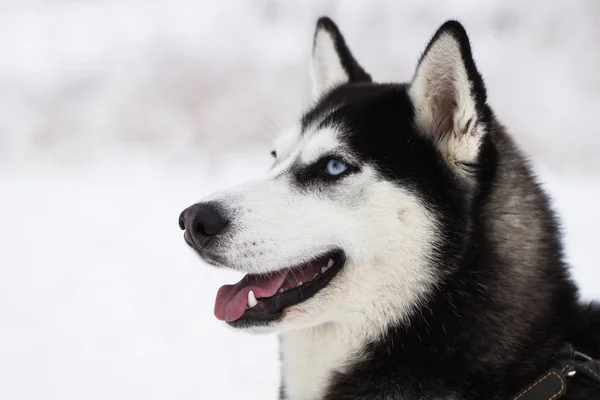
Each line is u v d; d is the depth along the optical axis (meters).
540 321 2.26
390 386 2.29
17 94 13.30
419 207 2.30
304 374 2.47
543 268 2.31
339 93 2.77
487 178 2.32
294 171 2.49
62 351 4.45
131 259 6.38
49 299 5.40
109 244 6.89
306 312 2.36
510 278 2.27
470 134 2.27
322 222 2.37
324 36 3.10
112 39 15.34
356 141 2.41
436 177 2.32
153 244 6.86
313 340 2.44
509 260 2.29
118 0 17.73
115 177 10.43
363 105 2.49
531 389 2.15
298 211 2.39
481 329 2.23
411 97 2.41
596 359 2.22
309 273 2.42
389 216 2.31
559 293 2.32
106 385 3.97
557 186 8.22
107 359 4.33
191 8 16.53
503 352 2.22
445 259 2.27
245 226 2.36
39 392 3.90
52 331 4.79
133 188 9.61
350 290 2.34
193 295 5.42
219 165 10.46
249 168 10.23
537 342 2.23
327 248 2.36
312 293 2.35
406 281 2.29
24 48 15.58
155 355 4.39
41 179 10.52
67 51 14.86
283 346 2.55
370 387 2.31
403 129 2.39
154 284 5.69
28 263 6.33
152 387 3.96
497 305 2.25
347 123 2.46
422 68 2.35
